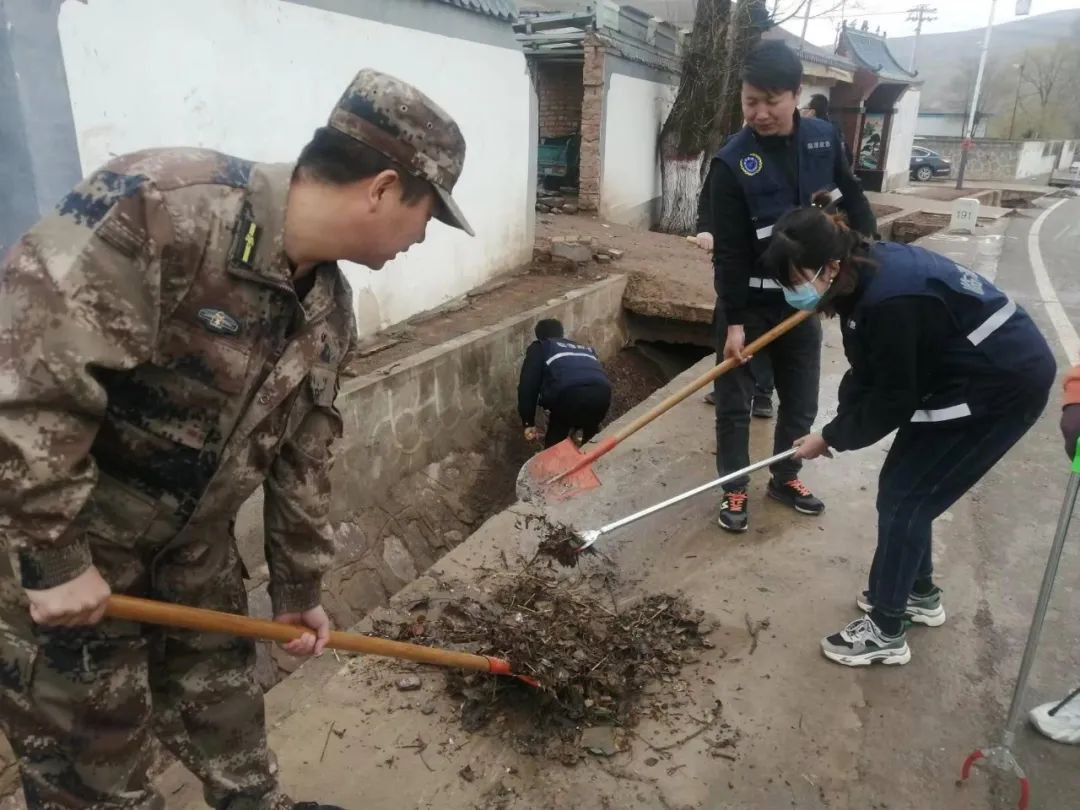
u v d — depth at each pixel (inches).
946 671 104.2
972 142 1419.8
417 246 250.5
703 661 106.9
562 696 96.7
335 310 60.2
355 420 185.8
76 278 45.8
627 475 163.6
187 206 49.3
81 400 46.4
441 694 100.1
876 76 811.4
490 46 270.5
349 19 205.2
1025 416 90.4
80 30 140.1
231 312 51.9
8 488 46.0
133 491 54.8
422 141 52.6
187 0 160.9
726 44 463.2
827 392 211.2
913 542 97.2
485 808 84.3
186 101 164.1
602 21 426.9
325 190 52.6
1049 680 102.4
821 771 88.8
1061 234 519.8
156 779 90.4
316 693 100.0
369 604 176.6
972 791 85.9
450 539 205.3
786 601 119.6
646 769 89.2
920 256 88.9
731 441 136.9
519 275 315.3
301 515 66.4
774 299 132.5
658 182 520.4
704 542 136.9
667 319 319.6
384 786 86.4
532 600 116.4
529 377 217.9
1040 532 138.7
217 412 53.9
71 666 55.6
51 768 58.1
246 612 69.7
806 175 124.4
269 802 72.7
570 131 529.0
